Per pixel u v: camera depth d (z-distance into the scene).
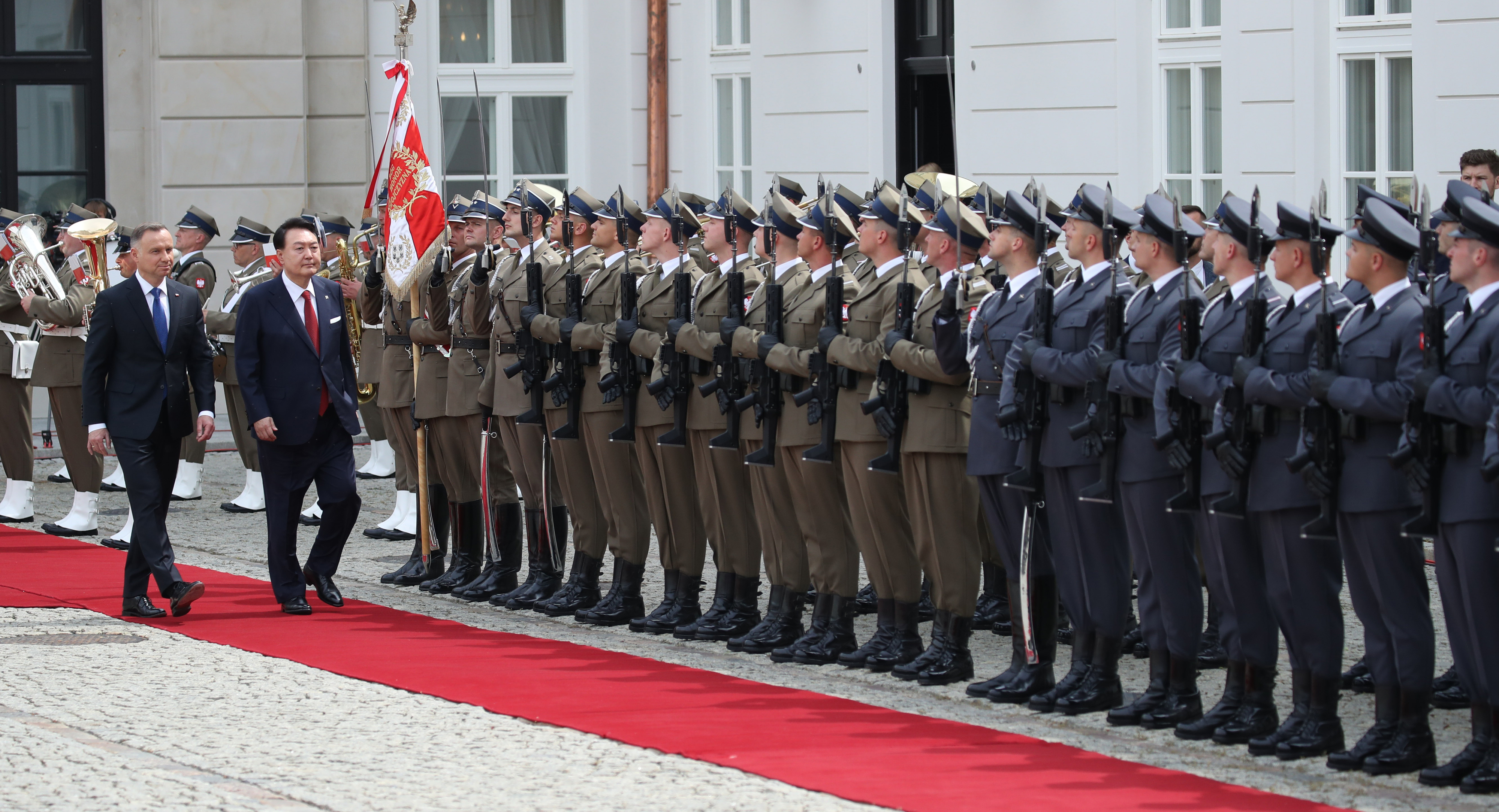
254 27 39.25
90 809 12.88
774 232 18.88
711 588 22.88
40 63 40.06
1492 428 12.62
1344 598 20.86
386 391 24.12
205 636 19.52
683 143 40.66
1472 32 25.88
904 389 17.19
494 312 21.81
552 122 41.81
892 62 35.31
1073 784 13.24
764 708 16.02
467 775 13.75
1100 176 31.23
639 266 20.69
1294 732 14.62
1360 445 13.77
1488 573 13.07
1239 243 14.93
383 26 40.50
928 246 17.08
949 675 17.41
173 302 20.83
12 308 27.84
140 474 20.53
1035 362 15.88
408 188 22.81
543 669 17.81
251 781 13.66
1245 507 14.60
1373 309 13.86
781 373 18.50
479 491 22.91
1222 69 29.19
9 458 28.50
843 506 18.56
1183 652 15.61
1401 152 27.16
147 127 39.50
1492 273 13.12
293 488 21.02
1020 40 32.41
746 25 39.16
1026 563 16.30
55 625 20.11
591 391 20.70
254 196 39.53
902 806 12.61
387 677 17.33
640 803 12.88
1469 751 13.54
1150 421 15.41
